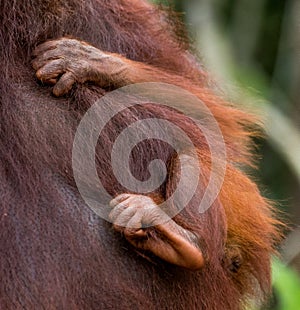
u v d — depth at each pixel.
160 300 10.02
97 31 10.82
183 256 9.45
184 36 12.62
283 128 18.34
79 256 9.72
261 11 20.98
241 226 10.98
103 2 11.02
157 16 11.94
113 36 10.98
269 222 11.83
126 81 10.25
